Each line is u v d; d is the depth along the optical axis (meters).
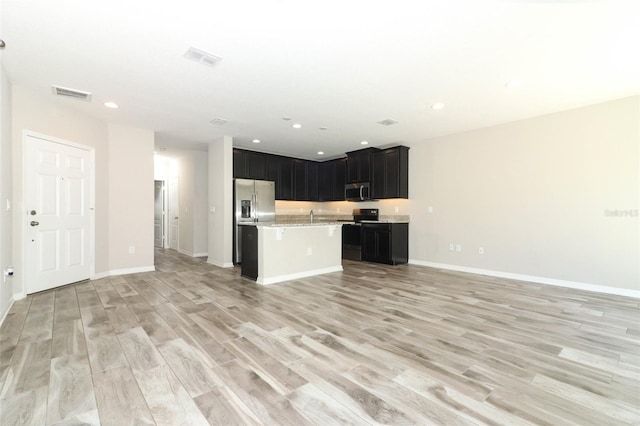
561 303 3.48
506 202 4.84
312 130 5.23
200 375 1.95
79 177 4.25
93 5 2.06
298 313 3.12
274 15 2.18
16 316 2.96
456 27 2.31
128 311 3.15
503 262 4.88
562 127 4.29
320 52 2.69
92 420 1.53
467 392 1.78
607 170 3.95
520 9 2.11
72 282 4.18
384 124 4.89
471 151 5.26
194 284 4.34
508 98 3.79
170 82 3.29
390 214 6.60
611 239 3.93
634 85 3.40
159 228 9.06
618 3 2.04
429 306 3.36
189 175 7.33
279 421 1.53
